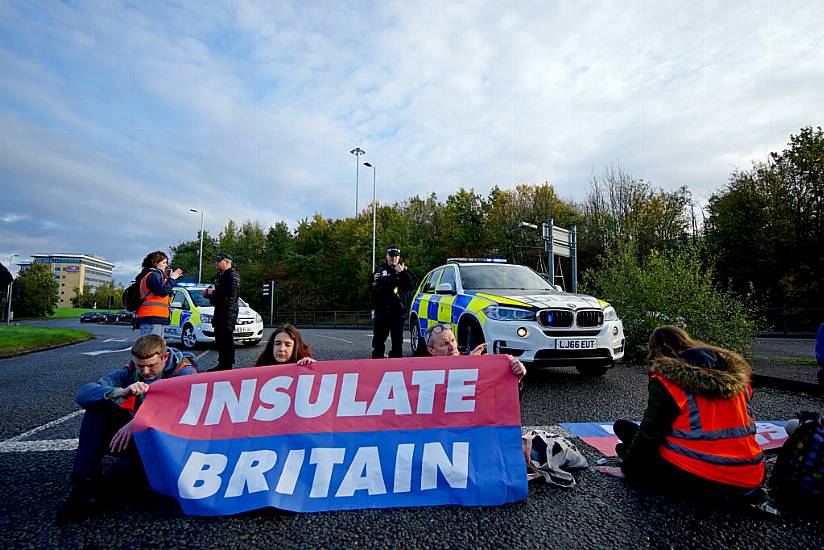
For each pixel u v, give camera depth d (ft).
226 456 9.16
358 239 135.33
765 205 82.53
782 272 79.36
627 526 8.04
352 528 8.01
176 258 227.61
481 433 9.86
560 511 8.63
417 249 123.85
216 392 9.63
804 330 62.28
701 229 102.63
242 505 8.57
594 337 18.81
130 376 10.09
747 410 8.89
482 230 121.70
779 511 8.41
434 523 8.19
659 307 28.76
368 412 9.86
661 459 9.22
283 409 9.71
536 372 23.84
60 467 10.76
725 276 84.17
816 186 77.30
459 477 9.27
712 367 8.94
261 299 157.89
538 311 18.70
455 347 12.37
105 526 8.03
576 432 13.35
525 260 104.88
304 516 8.48
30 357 34.58
